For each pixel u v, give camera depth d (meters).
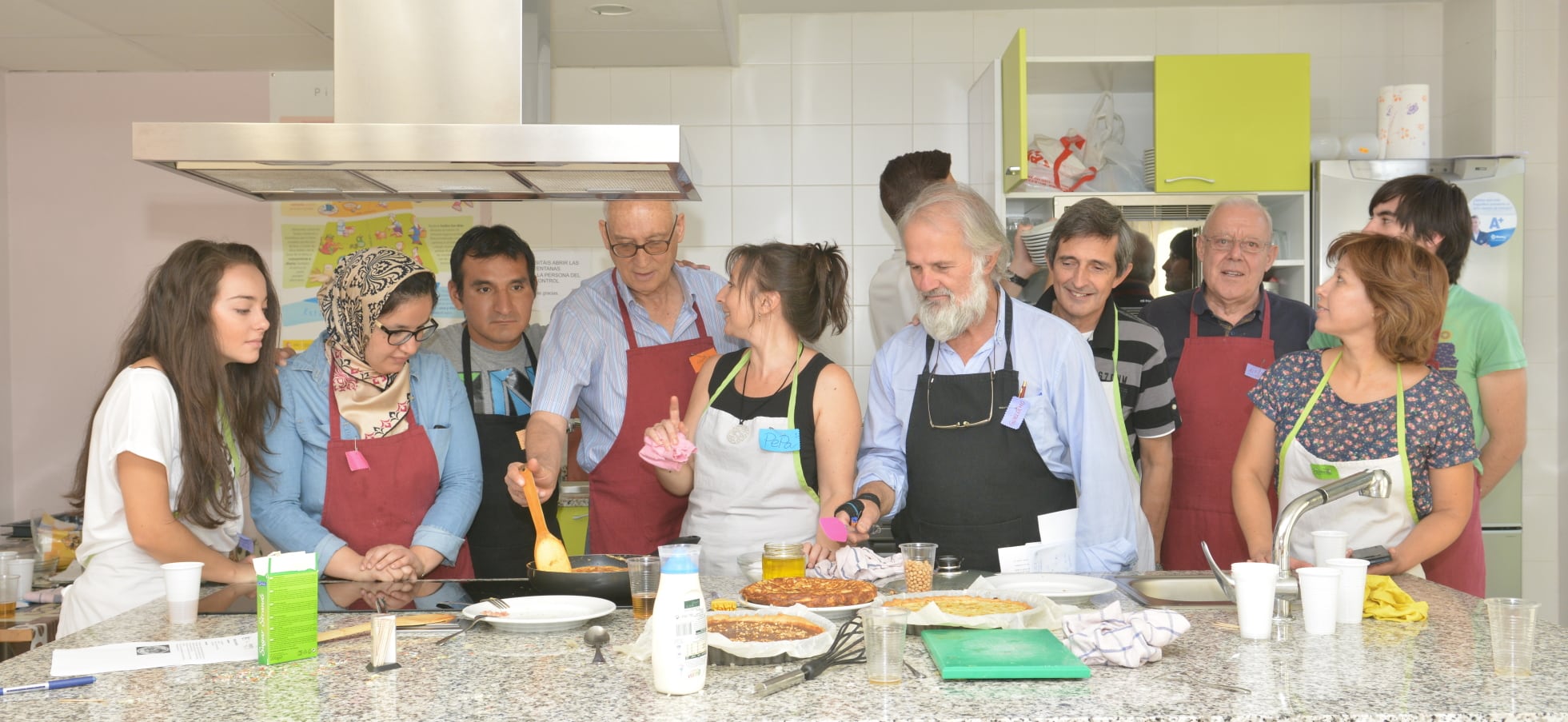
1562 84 4.01
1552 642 1.60
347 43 2.23
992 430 2.22
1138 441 2.71
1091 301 2.61
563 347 2.79
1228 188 3.78
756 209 4.33
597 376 2.83
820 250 2.38
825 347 4.31
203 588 2.03
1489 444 2.71
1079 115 4.24
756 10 4.27
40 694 1.36
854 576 1.96
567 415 2.76
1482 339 2.68
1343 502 2.09
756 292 2.31
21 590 2.81
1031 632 1.56
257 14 3.63
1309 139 3.77
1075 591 1.82
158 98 4.31
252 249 2.16
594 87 4.32
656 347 2.82
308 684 1.40
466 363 3.05
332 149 2.04
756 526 2.33
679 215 2.86
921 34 4.31
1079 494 2.22
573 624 1.67
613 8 3.58
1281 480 2.20
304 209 4.30
